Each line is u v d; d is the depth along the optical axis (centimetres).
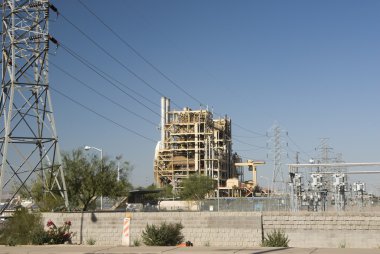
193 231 3781
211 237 3756
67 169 4912
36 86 4100
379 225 3725
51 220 3791
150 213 3831
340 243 3756
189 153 15950
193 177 12500
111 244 3722
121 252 2028
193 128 16000
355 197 6128
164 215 3828
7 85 4012
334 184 5253
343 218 3791
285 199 4994
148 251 2030
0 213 3966
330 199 6438
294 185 5241
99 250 2141
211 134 15962
